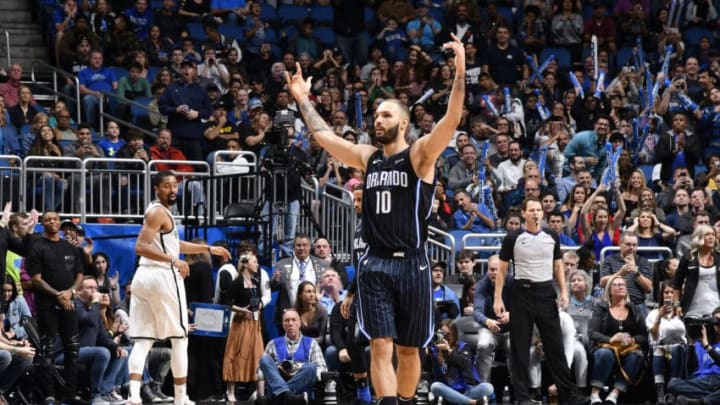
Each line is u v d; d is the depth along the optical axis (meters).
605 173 23.62
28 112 25.42
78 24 28.27
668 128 27.52
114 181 23.12
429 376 18.62
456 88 10.99
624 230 22.69
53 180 22.59
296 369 18.45
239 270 19.36
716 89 28.00
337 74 28.89
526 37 31.64
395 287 11.29
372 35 32.16
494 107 27.72
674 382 18.33
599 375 18.86
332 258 21.25
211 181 23.17
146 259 16.12
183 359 16.34
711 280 19.05
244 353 19.02
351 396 19.00
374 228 11.34
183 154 25.53
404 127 11.49
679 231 23.05
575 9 32.38
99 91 27.30
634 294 20.20
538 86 29.48
